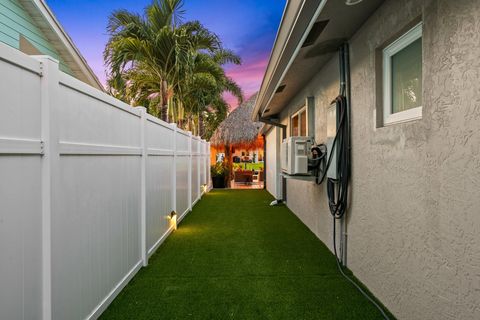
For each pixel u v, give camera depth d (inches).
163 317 100.4
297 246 179.8
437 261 77.3
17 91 64.3
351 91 137.6
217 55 471.2
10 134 62.2
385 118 111.0
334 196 157.8
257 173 759.7
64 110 81.8
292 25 123.1
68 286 82.8
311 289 120.5
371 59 115.3
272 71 195.0
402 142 93.8
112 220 114.5
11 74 62.6
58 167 78.1
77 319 87.7
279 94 261.0
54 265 75.4
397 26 95.8
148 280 130.7
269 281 128.5
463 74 67.2
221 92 506.9
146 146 153.8
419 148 84.8
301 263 150.3
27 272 67.5
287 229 223.9
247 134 557.9
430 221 80.1
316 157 185.9
